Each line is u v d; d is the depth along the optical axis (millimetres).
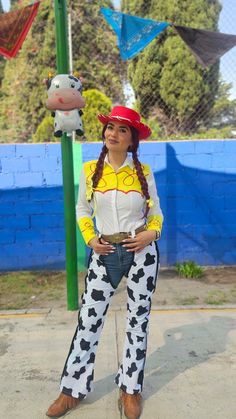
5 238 5090
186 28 3873
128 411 2293
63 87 3438
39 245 5133
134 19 3844
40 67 9727
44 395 2510
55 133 3508
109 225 2195
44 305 4047
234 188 5160
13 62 10281
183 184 5098
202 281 4738
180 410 2355
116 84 9398
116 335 3264
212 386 2582
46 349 3082
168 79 7363
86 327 2285
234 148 5086
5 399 2475
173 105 7363
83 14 9039
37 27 9539
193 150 5055
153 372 2744
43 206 5066
